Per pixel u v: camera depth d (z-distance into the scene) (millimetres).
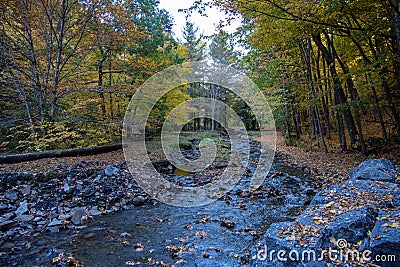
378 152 9438
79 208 5645
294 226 3160
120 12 9188
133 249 4070
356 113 10164
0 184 5848
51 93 8758
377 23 7105
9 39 8906
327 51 10867
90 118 10406
